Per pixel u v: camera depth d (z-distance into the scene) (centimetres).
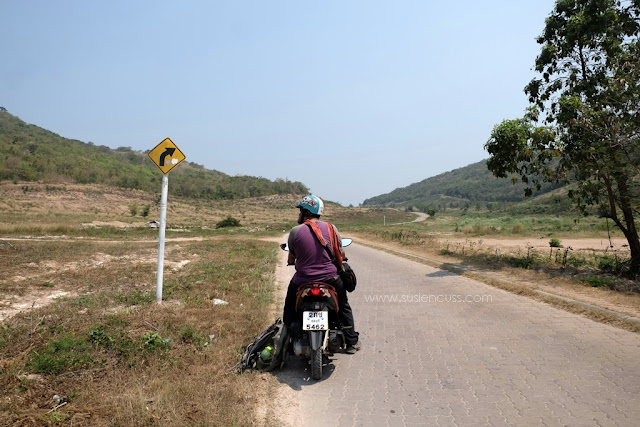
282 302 789
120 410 337
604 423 343
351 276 492
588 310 684
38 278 990
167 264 1353
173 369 434
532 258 1271
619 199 1066
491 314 704
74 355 445
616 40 1124
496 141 1270
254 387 409
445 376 451
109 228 3709
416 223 7612
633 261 1049
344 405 386
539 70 1251
